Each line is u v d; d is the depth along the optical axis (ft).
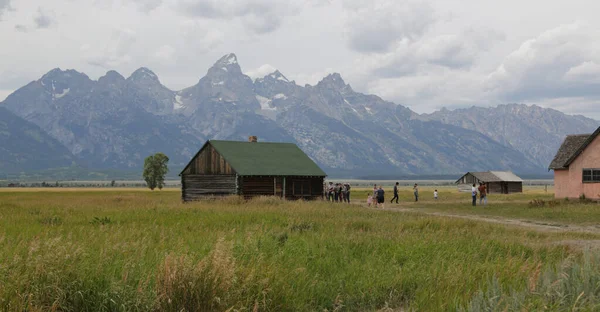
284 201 124.57
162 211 80.89
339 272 29.86
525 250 42.19
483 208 132.26
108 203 118.93
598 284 23.35
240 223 61.31
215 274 22.08
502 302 20.79
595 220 92.63
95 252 29.37
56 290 20.29
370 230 58.85
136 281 23.16
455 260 33.40
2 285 19.69
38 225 54.65
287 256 32.58
